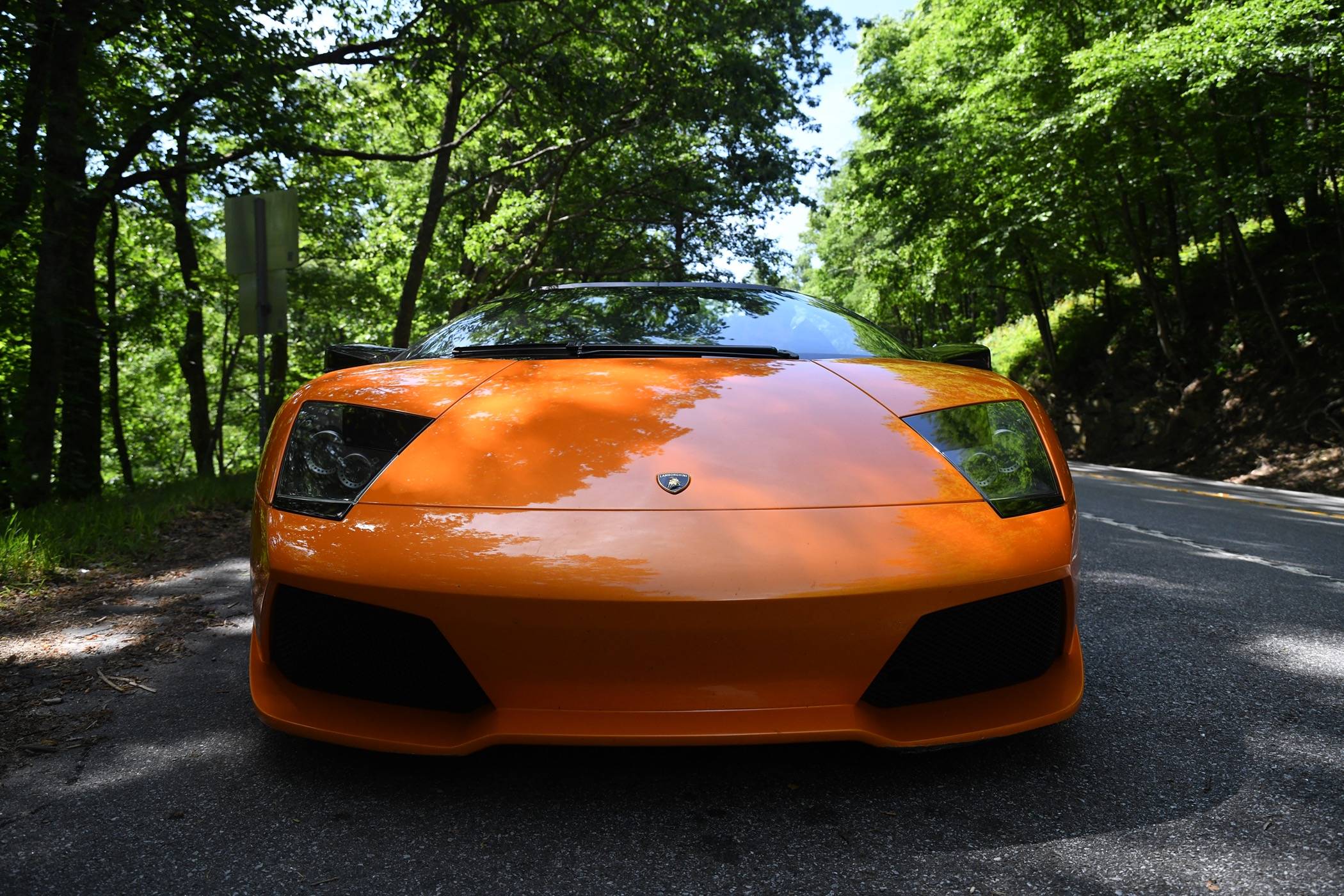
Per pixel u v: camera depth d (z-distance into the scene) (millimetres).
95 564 3557
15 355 8578
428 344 2537
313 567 1503
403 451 1654
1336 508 7172
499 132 16328
